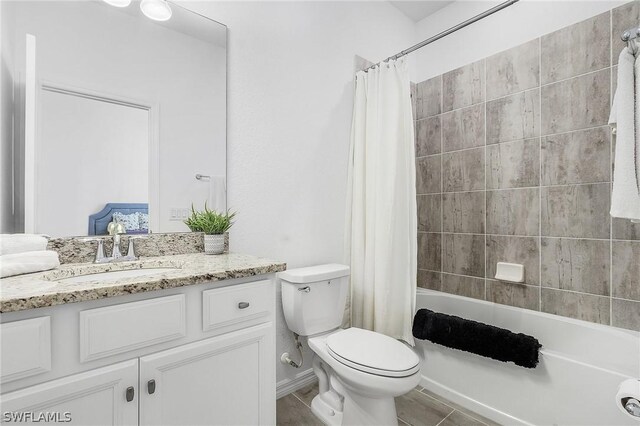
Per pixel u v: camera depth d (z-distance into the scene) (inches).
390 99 73.6
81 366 30.3
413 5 97.9
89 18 47.9
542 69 76.9
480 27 89.0
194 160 57.9
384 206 72.5
